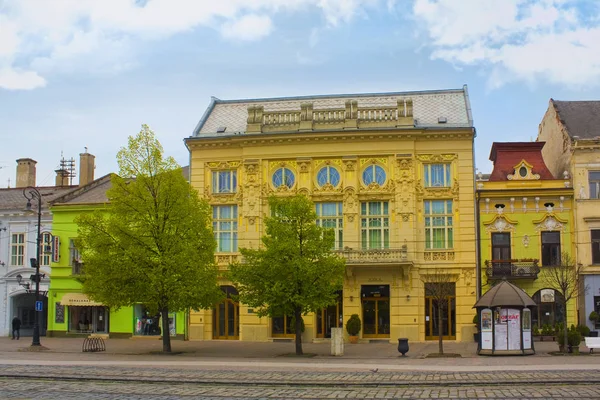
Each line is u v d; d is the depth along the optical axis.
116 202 36.75
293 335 45.84
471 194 44.88
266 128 47.44
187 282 35.38
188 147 48.31
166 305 36.19
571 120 47.31
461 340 43.88
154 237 36.22
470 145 45.22
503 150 46.34
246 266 36.09
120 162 37.34
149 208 36.38
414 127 45.09
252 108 47.69
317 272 35.06
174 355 35.31
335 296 36.00
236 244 47.22
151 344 43.75
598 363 28.23
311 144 46.53
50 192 55.78
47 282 51.50
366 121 46.44
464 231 44.66
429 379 23.30
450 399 19.11
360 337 44.59
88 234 36.44
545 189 44.12
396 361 30.91
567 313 43.09
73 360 31.23
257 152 47.09
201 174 48.06
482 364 28.50
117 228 35.91
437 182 45.53
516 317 33.06
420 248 45.06
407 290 44.44
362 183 45.91
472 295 44.12
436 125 46.34
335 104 50.88
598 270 43.03
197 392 21.11
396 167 45.47
